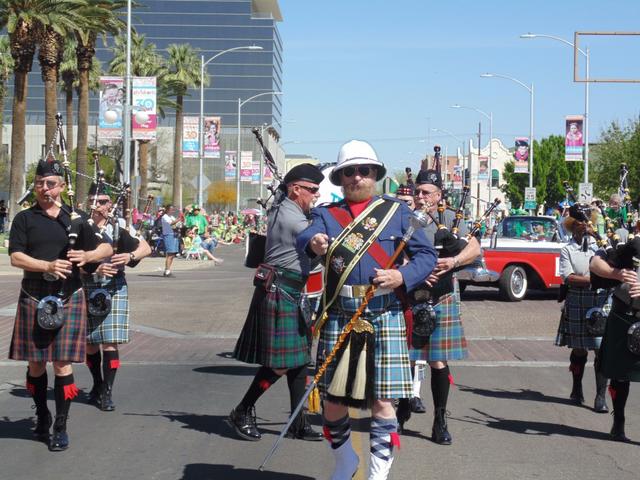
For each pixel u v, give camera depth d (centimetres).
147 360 1098
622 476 618
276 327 700
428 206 741
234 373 1010
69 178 691
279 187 732
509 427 763
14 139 3425
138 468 634
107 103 2859
